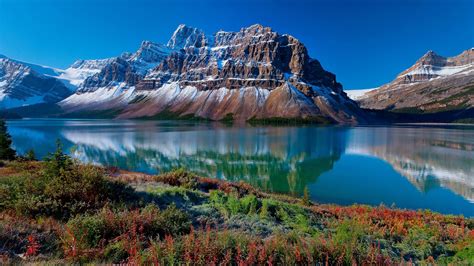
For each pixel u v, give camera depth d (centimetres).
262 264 767
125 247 820
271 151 7294
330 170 5200
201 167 5334
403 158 6331
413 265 948
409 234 1370
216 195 1593
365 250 906
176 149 7481
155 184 1817
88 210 1088
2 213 1011
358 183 4275
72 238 816
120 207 1166
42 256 755
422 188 3994
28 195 1136
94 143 8494
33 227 906
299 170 5188
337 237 966
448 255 1166
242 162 5850
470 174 4800
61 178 1250
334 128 18462
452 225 1708
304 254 815
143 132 12838
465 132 14150
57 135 10975
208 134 12112
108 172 2411
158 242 850
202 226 1155
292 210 1605
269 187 4025
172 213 1134
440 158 6284
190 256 768
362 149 7731
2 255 717
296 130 15900
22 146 7644
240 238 884
